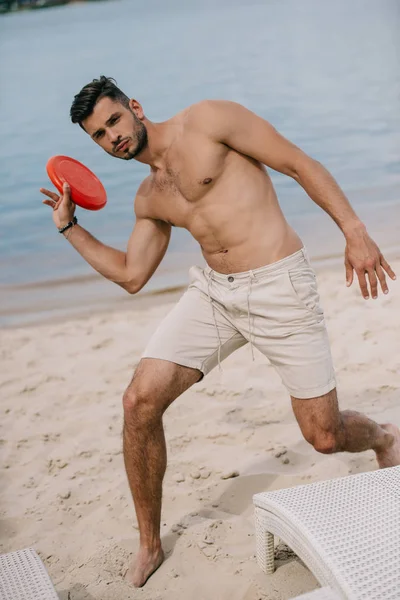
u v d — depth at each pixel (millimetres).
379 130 13344
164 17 50469
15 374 5637
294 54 23797
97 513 3891
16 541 3719
